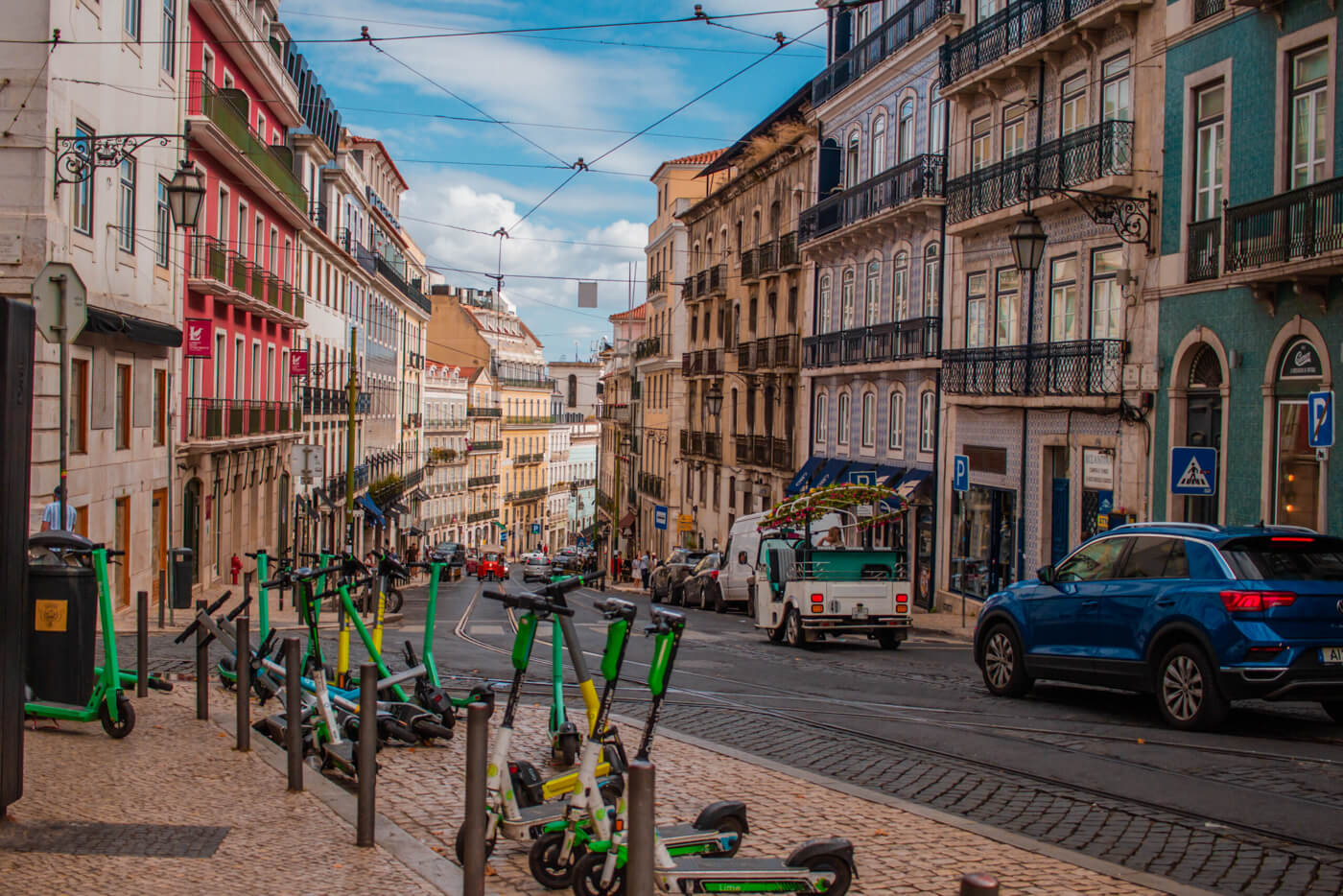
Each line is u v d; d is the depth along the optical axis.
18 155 19.28
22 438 6.51
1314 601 10.31
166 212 26.67
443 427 88.31
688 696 13.06
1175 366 20.52
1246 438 18.69
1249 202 18.09
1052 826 7.28
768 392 44.69
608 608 5.40
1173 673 10.82
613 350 92.19
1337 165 16.91
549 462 123.44
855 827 6.96
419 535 74.31
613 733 6.58
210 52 30.81
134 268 24.50
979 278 28.48
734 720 11.36
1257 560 10.63
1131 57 22.12
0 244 19.17
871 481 33.31
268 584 10.76
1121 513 21.95
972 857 6.38
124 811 6.82
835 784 8.11
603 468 92.31
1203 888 6.01
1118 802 7.86
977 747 9.86
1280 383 18.05
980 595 28.00
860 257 36.12
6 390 6.28
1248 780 8.52
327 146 46.97
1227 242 18.58
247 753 8.52
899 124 33.41
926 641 22.38
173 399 28.05
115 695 8.94
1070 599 12.23
